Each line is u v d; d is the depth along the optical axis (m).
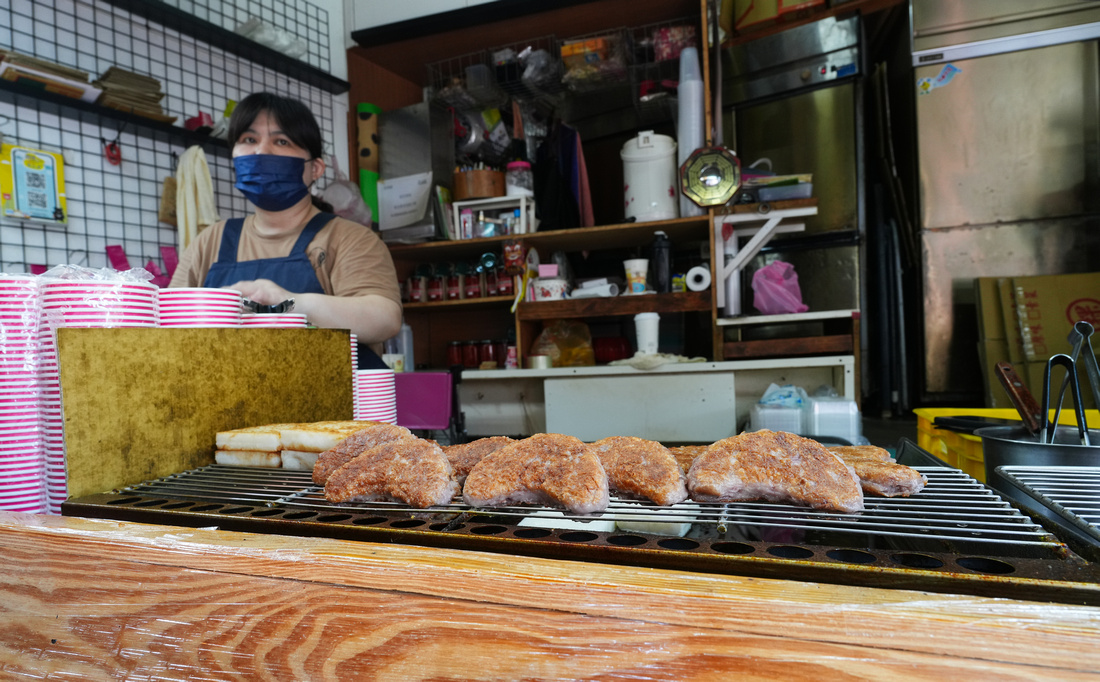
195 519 0.64
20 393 0.82
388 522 0.60
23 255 2.25
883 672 0.37
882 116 3.91
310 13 3.46
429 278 3.60
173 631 0.54
